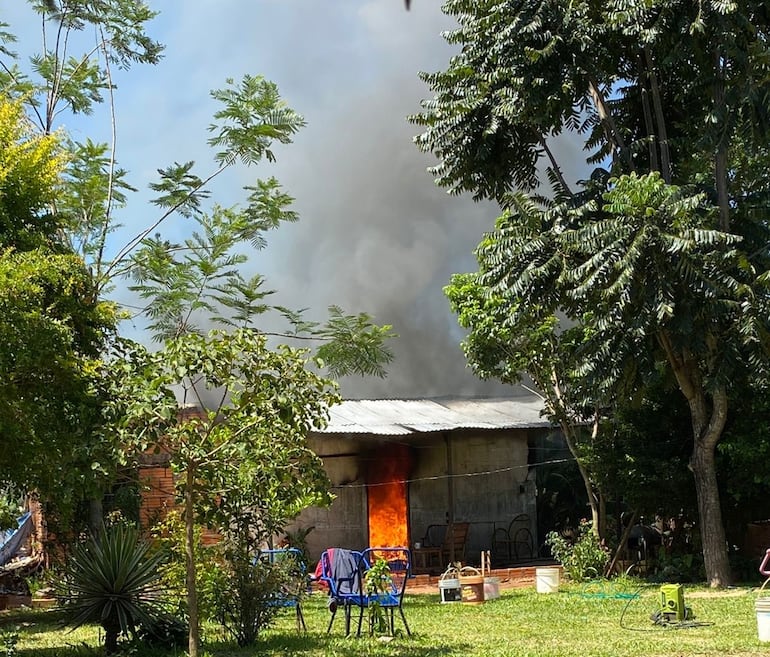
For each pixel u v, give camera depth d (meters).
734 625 13.19
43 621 16.45
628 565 23.70
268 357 9.88
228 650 11.56
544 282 20.31
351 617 15.48
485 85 21.22
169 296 19.41
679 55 19.59
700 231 17.88
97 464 9.77
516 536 29.62
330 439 26.86
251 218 20.55
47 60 21.70
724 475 22.20
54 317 11.25
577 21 20.05
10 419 9.93
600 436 23.94
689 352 20.44
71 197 19.88
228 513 11.36
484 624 14.40
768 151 21.97
